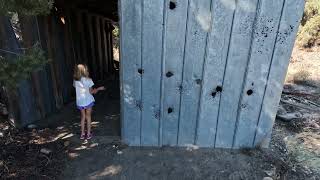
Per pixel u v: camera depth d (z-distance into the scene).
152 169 4.82
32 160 4.82
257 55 4.69
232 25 4.51
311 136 5.99
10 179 4.37
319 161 5.20
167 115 5.15
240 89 4.95
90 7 8.40
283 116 6.61
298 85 8.98
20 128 5.63
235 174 4.77
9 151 4.96
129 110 5.11
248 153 5.27
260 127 5.25
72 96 7.45
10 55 4.98
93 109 6.95
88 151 5.18
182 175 4.71
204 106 5.06
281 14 4.43
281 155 5.31
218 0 4.37
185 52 4.68
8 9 3.20
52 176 4.54
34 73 5.72
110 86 8.99
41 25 5.85
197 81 4.89
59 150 5.15
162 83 4.87
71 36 7.28
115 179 4.58
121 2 4.36
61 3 6.61
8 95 5.27
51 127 5.89
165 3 4.36
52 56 6.32
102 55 9.88
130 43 4.61
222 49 4.66
